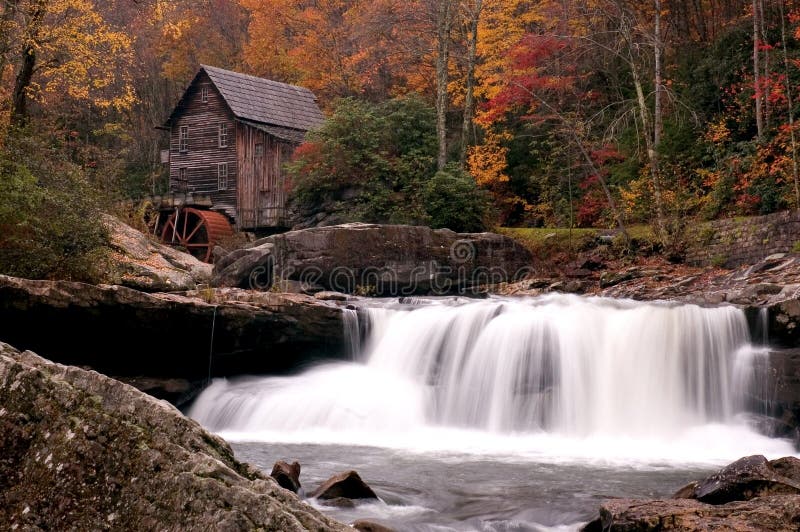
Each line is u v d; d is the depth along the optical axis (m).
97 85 22.39
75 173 17.61
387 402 14.77
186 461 3.86
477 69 35.88
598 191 30.70
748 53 28.17
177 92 52.88
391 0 41.34
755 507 5.90
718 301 16.84
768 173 23.98
